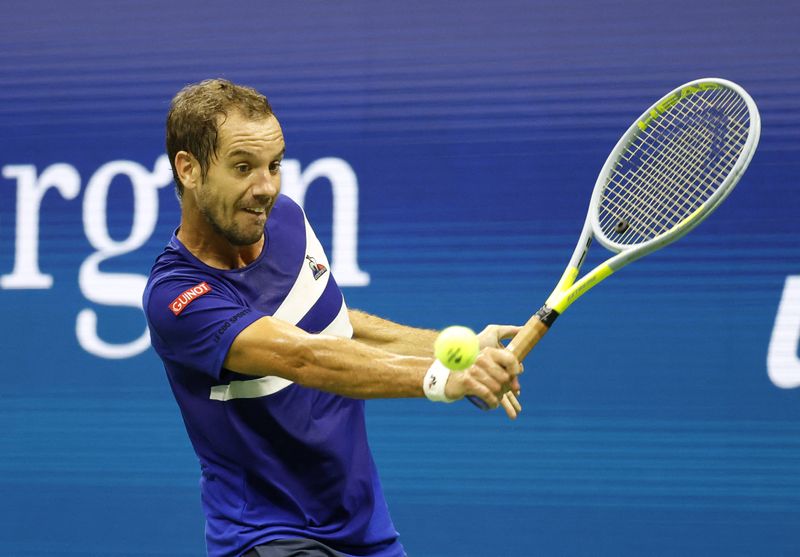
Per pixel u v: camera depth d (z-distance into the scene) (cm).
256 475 951
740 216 1599
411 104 1689
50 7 1783
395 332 1095
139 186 1756
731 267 1600
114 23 1769
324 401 965
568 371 1630
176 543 1712
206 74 1744
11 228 1775
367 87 1700
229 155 883
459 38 1678
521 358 976
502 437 1641
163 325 909
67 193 1769
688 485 1595
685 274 1609
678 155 1216
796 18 1599
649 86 1630
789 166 1591
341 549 979
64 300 1759
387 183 1691
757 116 1007
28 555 1733
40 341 1758
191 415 956
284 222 988
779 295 1591
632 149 1617
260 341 870
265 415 936
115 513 1725
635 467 1609
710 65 1616
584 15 1648
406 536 1650
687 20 1622
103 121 1767
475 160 1670
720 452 1593
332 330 991
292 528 949
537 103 1656
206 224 929
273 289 958
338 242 1695
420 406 1659
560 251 1647
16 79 1783
